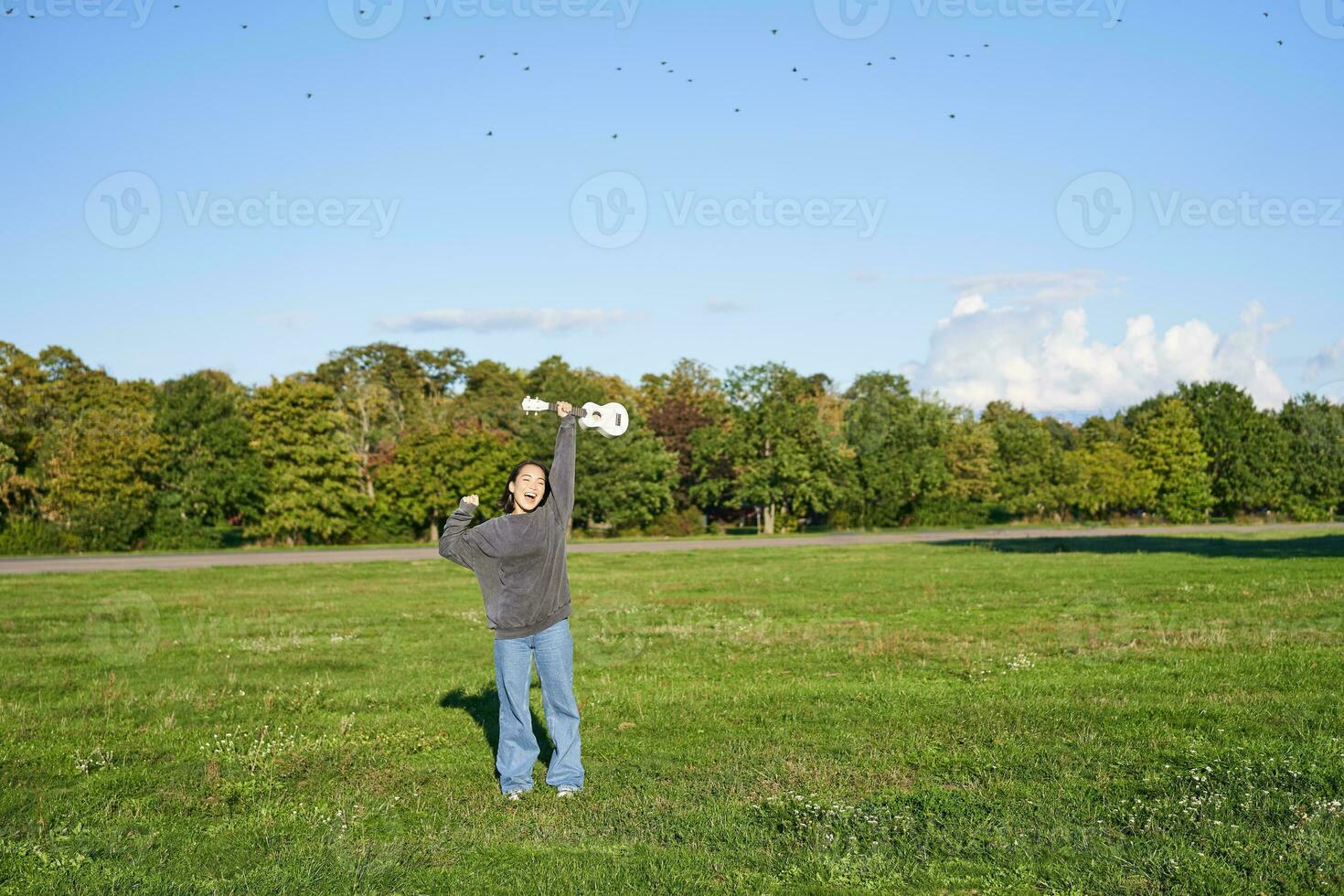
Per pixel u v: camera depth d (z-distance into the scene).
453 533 7.11
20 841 6.04
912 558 36.44
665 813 6.53
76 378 67.69
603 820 6.41
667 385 94.38
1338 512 78.06
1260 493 73.25
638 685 11.48
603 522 67.44
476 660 13.84
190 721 9.88
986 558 35.34
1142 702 9.77
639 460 65.69
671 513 68.06
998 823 6.04
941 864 5.36
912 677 11.66
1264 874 5.12
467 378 101.31
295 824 6.44
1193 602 19.19
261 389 57.00
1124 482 72.00
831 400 73.31
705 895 5.00
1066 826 5.96
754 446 69.19
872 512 69.38
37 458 52.00
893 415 71.12
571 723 7.20
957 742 8.38
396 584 27.80
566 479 7.22
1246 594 20.14
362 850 5.74
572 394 65.88
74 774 7.88
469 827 6.30
